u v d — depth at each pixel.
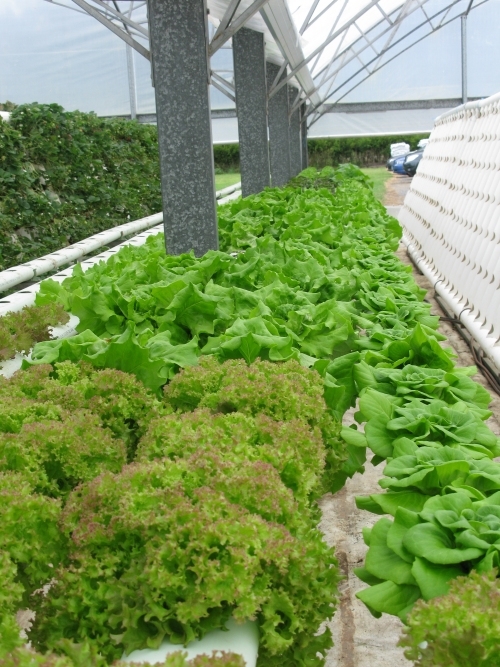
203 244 5.43
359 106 26.94
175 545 1.84
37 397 2.83
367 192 12.62
